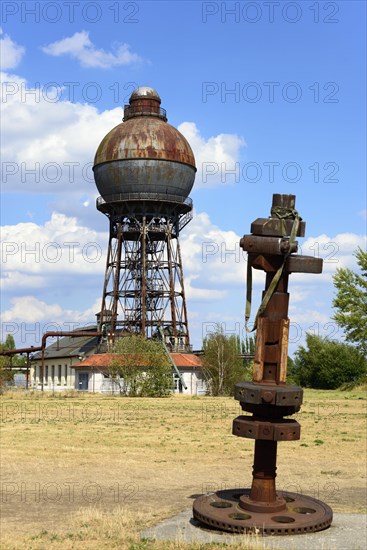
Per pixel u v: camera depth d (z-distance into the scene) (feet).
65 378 356.79
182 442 98.32
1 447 91.50
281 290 46.78
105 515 51.37
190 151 301.02
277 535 42.42
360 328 255.50
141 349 252.62
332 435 107.76
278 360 46.19
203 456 85.25
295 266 46.50
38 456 84.23
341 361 309.42
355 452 89.45
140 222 300.61
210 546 40.32
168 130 298.56
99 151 298.35
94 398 231.91
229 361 268.41
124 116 314.55
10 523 49.73
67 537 44.50
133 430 114.42
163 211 296.92
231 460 82.38
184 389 292.61
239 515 44.68
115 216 300.20
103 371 289.94
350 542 41.39
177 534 43.24
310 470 76.28
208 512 45.50
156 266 298.56
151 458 83.41
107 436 104.99
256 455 46.32
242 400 45.32
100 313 316.19
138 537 43.65
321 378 314.96
